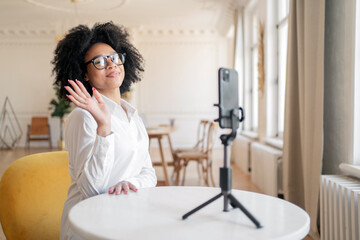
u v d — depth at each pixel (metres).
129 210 1.07
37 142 10.41
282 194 3.86
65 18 8.83
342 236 2.05
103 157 1.22
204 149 5.62
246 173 5.86
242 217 1.01
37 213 1.48
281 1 4.89
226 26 8.97
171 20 9.17
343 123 2.51
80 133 1.27
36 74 10.36
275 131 4.89
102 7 7.91
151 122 10.23
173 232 0.88
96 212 1.05
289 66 3.20
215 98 10.21
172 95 10.23
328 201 2.27
